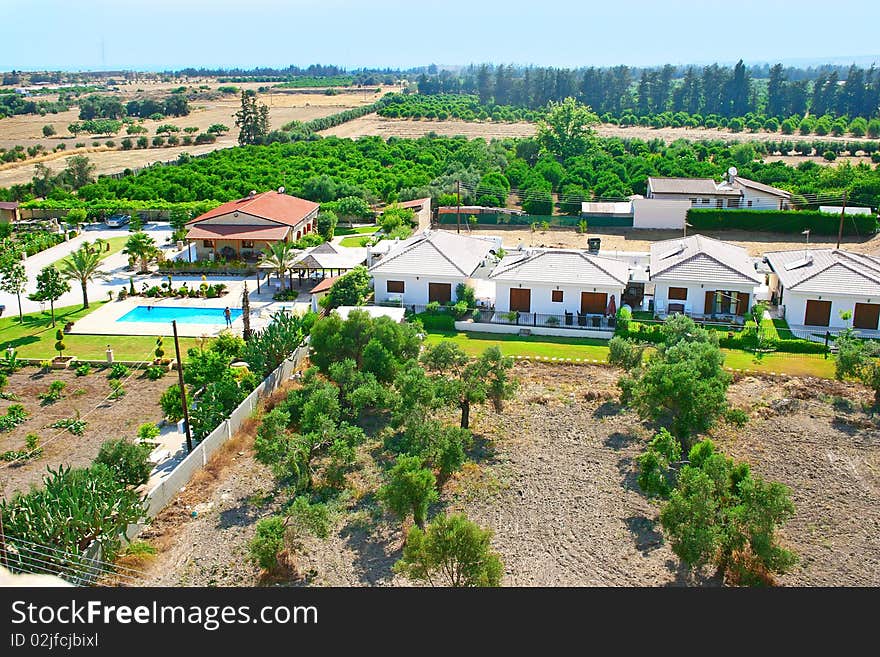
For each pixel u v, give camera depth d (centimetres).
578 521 3003
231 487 3272
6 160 14525
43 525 2498
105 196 9825
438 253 5628
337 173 11006
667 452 3164
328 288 5656
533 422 3884
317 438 3303
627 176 11100
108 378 4447
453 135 17925
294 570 2708
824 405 4041
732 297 5269
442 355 3919
